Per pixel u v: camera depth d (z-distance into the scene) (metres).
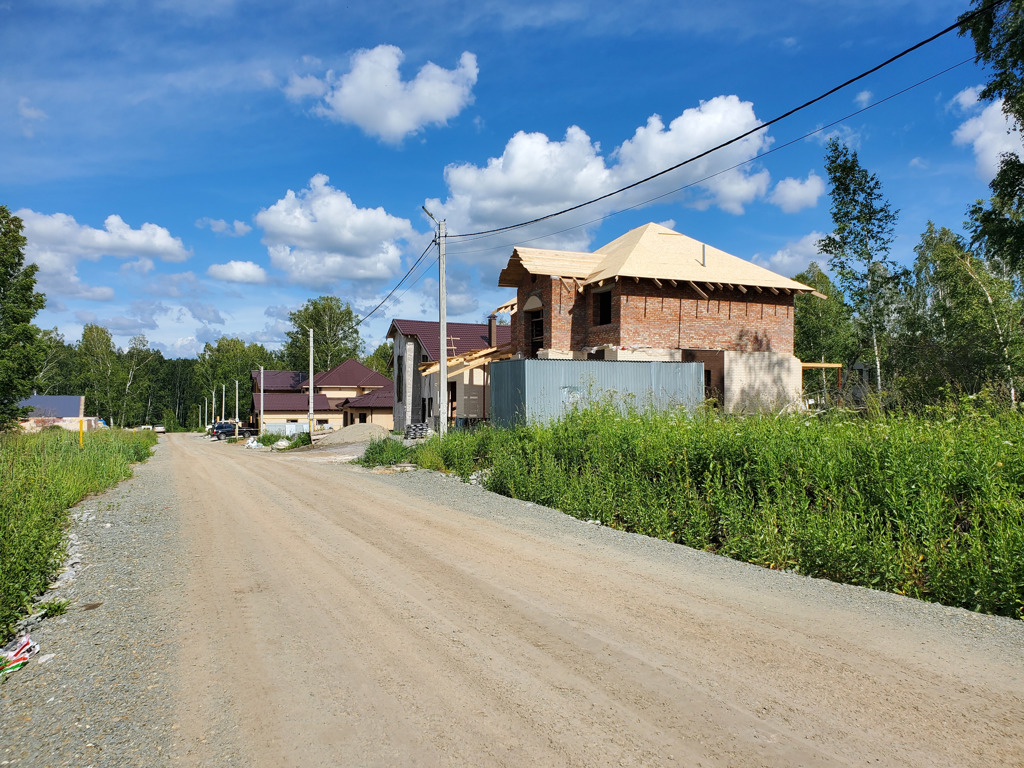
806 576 6.35
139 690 3.97
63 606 5.62
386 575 6.54
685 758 3.05
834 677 3.93
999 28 18.02
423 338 36.91
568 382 18.34
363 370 67.38
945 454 6.68
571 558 7.16
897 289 20.86
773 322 24.33
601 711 3.55
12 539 6.54
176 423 124.31
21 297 30.45
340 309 84.75
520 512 10.43
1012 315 20.73
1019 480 6.43
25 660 4.50
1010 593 5.12
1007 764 2.95
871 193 20.38
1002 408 9.45
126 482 16.47
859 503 6.85
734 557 7.22
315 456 28.58
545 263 24.06
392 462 20.45
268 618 5.27
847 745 3.14
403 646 4.59
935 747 3.11
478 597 5.73
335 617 5.26
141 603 5.80
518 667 4.18
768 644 4.50
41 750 3.28
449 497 12.37
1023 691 3.72
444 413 20.83
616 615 5.18
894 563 5.91
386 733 3.35
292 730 3.41
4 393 29.88
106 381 94.81
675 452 9.65
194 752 3.21
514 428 16.55
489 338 36.09
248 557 7.50
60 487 11.71
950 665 4.09
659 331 22.56
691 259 24.33
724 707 3.57
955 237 30.47
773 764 2.98
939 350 22.89
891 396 12.54
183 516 10.66
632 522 9.02
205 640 4.81
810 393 17.30
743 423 10.07
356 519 9.97
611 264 23.78
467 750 3.16
